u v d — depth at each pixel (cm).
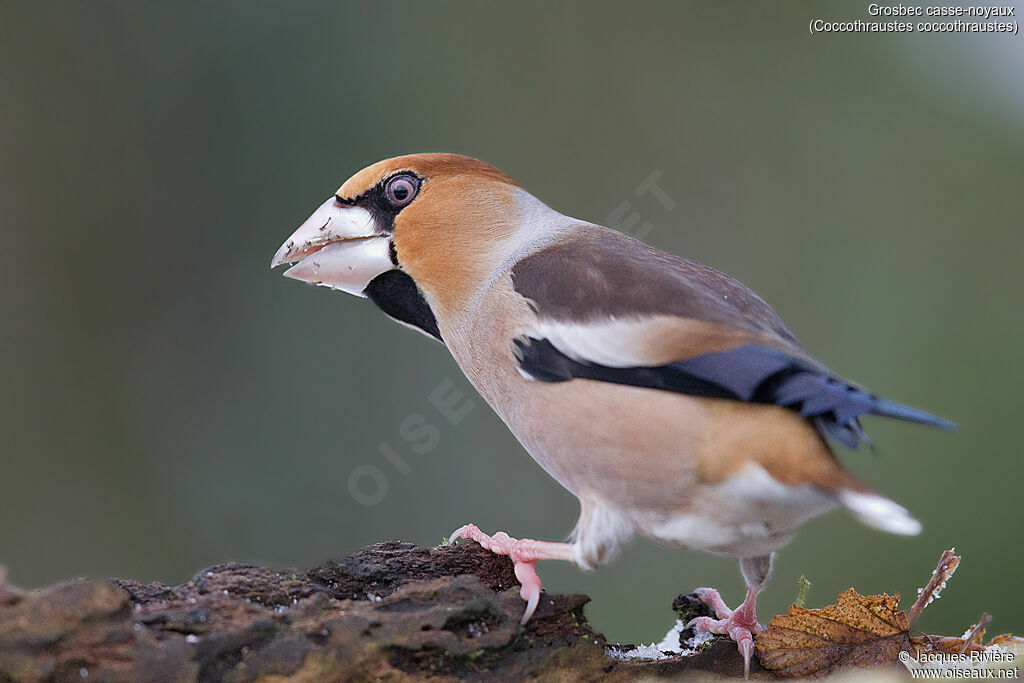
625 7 1455
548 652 554
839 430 538
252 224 1348
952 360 1252
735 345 556
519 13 1437
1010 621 1076
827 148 1397
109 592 482
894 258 1330
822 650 585
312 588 537
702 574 1114
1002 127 1380
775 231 1377
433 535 1216
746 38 1438
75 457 1269
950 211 1344
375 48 1391
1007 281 1299
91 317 1302
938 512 1128
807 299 1341
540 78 1438
